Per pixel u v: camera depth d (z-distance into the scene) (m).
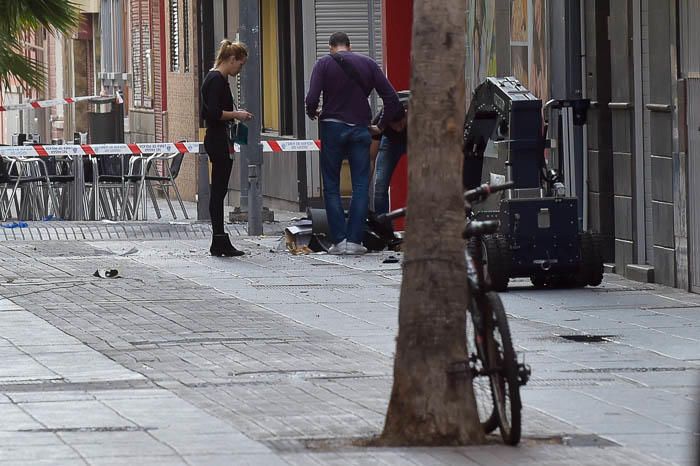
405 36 44.16
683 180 31.70
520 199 31.27
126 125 79.50
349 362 23.36
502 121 32.56
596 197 35.31
